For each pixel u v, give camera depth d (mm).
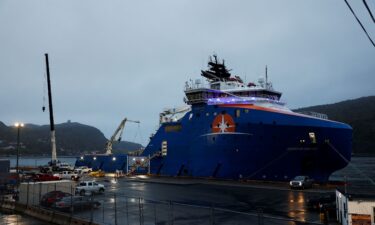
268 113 42656
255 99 46969
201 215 23875
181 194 35031
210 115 48188
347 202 17047
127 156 64188
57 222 25016
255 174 43781
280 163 42094
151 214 24531
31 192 31266
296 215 23266
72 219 23609
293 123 40562
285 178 42156
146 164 58375
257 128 43000
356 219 16500
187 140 51531
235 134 44875
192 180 47469
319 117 44906
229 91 49906
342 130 39500
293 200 29891
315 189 36312
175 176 52625
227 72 56719
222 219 22531
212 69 55781
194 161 49906
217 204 28562
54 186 31672
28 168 83938
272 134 41875
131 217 23500
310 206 25266
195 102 50094
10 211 31609
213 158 47219
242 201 29906
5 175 45156
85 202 27109
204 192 36219
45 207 28375
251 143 43469
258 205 27656
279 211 24891
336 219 21391
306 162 41469
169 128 55156
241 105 45562
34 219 27188
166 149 54969
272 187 38406
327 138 39375
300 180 36719
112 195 34812
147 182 48156
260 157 42906
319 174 42344
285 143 41188
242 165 44469
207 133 48125
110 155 69688
